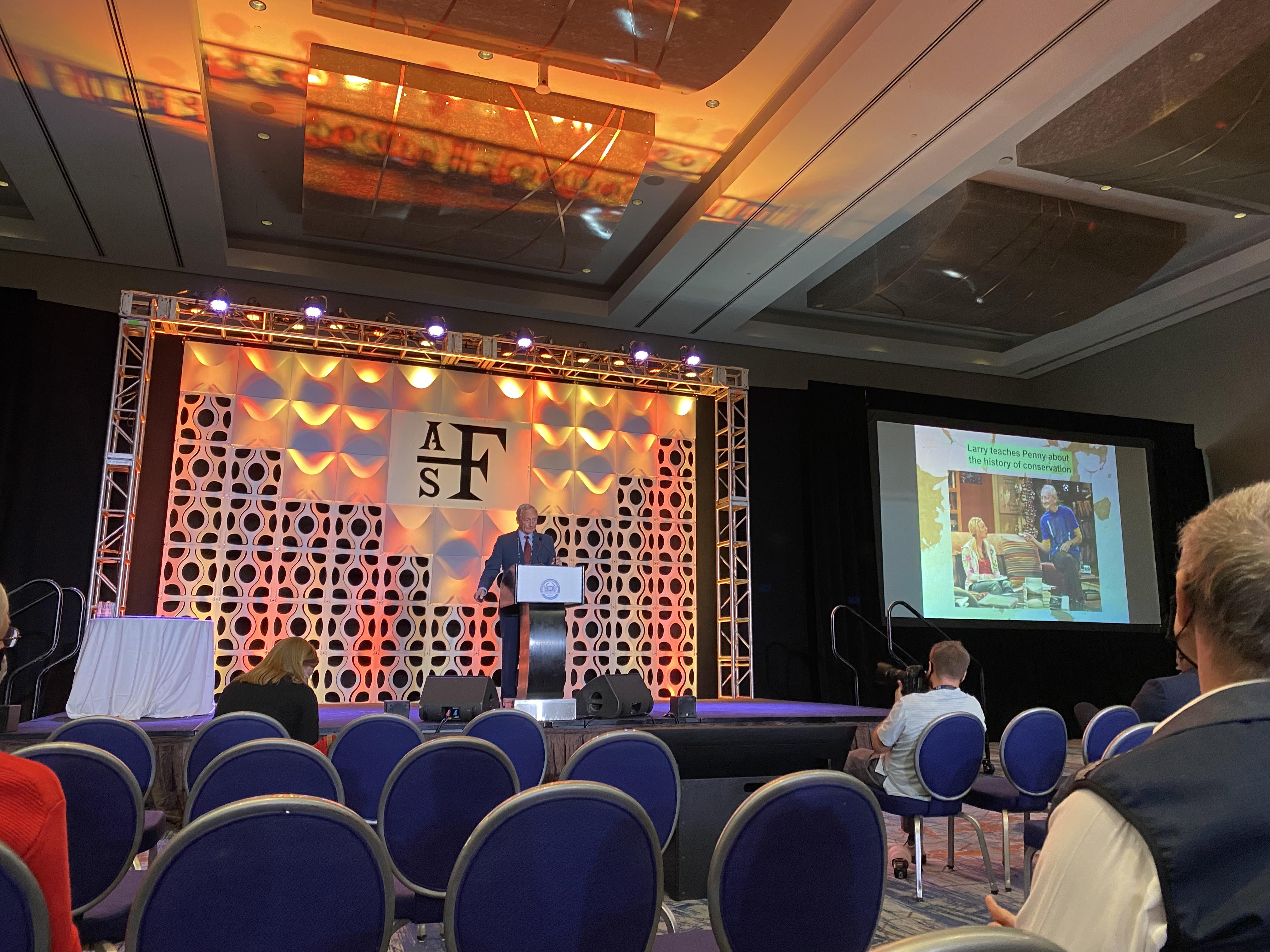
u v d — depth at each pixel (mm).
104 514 7277
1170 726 881
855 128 6215
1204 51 5828
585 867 1569
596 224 7500
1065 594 10117
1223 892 748
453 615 8562
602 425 9453
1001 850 4711
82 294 8094
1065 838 840
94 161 6508
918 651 9633
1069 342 11008
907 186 6984
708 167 7270
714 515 9844
